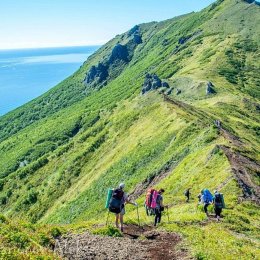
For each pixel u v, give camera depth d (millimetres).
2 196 171625
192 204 39688
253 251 23188
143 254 19469
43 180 166750
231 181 46344
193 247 20750
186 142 88500
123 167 104562
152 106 141875
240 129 113188
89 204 103688
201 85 164375
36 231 20016
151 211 26328
